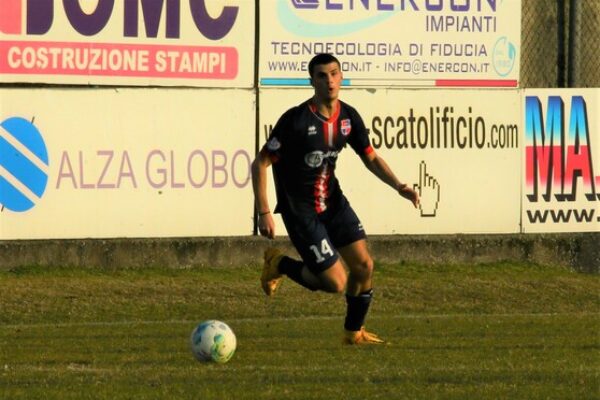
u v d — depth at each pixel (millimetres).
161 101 55344
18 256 53781
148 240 55438
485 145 59406
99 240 54875
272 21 56469
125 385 26047
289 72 56781
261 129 56594
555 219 60438
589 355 31906
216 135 56094
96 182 54750
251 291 50562
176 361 30562
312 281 32125
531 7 61375
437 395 24750
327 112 31453
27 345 34656
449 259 58875
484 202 59438
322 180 31672
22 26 53469
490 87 59406
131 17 54750
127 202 55156
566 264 60375
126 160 55094
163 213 55656
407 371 28188
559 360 30734
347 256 32500
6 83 53438
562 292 52875
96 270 54625
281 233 57188
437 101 58656
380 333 37656
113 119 54812
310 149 31250
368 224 57844
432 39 58500
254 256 56750
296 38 56750
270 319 43969
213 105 55969
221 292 50188
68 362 30547
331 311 46781
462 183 59094
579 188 60688
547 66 61781
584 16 62156
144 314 45312
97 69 54469
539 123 60156
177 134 55625
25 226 53906
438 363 29906
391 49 57938
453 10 58719
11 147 53562
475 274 57281
